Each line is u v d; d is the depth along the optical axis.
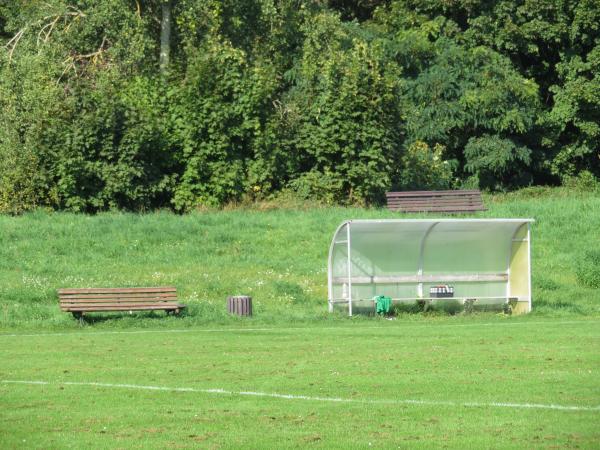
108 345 59.75
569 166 166.12
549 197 146.00
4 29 153.38
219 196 125.00
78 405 41.00
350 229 78.69
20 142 117.75
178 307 74.38
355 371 48.53
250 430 36.47
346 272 80.06
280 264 97.56
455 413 38.94
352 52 133.75
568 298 86.69
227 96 127.19
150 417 38.69
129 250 100.25
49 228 105.12
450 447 33.91
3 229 103.75
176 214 121.81
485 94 151.75
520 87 153.38
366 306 79.69
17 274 90.44
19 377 47.84
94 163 117.75
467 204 120.31
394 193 121.81
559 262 100.56
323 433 35.94
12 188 114.44
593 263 95.00
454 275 81.44
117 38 137.12
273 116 128.88
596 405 40.16
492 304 81.88
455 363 50.50
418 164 137.75
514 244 81.31
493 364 50.00
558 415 38.44
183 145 124.81
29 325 71.25
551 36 160.38
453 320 75.06
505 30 160.50
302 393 43.25
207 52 129.75
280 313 78.31
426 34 160.88
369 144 128.75
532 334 62.91
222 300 83.88
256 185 127.44
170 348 58.00
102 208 119.62
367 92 128.75
